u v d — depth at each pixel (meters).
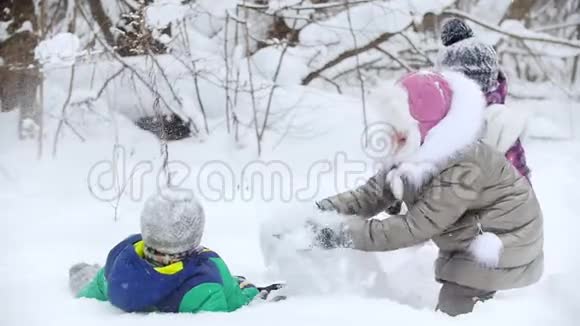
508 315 2.94
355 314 2.66
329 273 3.18
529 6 8.69
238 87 6.56
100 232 4.37
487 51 4.15
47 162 5.56
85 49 6.14
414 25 7.76
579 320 2.91
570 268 3.78
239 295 2.95
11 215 4.58
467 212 3.20
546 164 6.25
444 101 3.10
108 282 2.79
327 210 3.40
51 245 4.07
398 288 3.41
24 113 6.04
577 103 8.43
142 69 6.38
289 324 2.51
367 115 6.71
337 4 6.97
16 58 6.20
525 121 3.85
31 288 3.14
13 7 6.29
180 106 6.34
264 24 7.42
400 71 8.05
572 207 5.00
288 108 6.63
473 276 3.14
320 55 7.33
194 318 2.57
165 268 2.76
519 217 3.17
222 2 6.40
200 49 6.89
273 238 3.22
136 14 5.75
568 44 7.74
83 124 6.17
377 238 3.16
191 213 2.74
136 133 6.19
